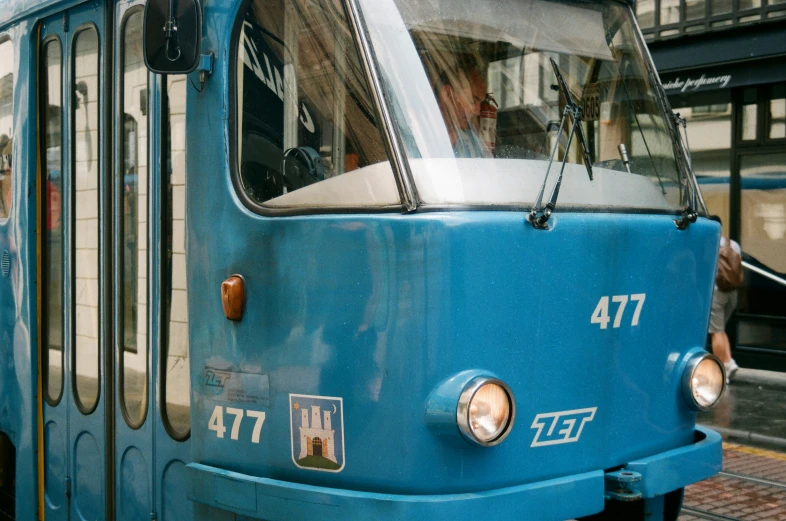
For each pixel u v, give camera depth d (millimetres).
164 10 3602
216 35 3783
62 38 4781
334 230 3359
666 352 3908
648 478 3746
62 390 4738
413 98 3479
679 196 4180
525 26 3943
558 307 3479
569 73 4031
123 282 4309
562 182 3691
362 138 3420
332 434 3393
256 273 3580
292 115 3605
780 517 5828
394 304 3240
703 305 4098
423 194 3316
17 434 5051
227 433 3688
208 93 3799
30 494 4945
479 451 3338
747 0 11102
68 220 4711
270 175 3627
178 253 3990
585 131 4043
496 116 3695
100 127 4449
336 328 3361
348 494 3289
